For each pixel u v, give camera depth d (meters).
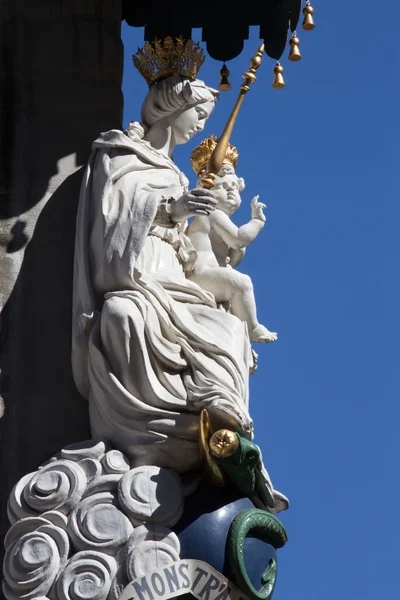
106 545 20.95
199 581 20.97
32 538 21.03
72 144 23.80
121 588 20.78
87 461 21.44
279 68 23.28
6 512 22.05
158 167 23.19
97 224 22.39
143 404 21.52
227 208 23.39
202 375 21.75
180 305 22.31
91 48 24.27
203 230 23.22
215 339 22.05
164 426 21.45
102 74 24.17
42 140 23.77
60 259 23.23
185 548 21.12
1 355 22.81
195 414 21.58
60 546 21.02
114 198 22.55
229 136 23.14
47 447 22.38
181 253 22.91
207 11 25.58
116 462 21.39
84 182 22.91
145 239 22.12
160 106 23.50
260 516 21.53
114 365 21.70
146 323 21.78
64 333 22.89
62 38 24.25
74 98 24.02
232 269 23.03
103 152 23.06
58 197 23.53
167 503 21.20
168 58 23.77
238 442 21.41
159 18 25.56
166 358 21.72
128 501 21.11
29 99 23.92
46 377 22.70
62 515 21.16
